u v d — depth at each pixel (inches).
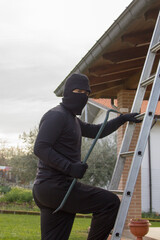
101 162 822.5
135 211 355.9
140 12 210.5
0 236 376.8
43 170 123.5
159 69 134.4
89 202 120.5
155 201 781.3
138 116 141.2
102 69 308.0
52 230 125.0
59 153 123.5
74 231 440.1
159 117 229.5
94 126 143.2
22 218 596.7
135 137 357.4
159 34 157.8
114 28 238.2
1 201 800.9
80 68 302.8
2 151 1476.4
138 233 236.1
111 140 865.5
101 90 361.4
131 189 123.7
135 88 355.9
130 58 283.3
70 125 125.0
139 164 126.2
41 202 124.1
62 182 120.8
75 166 116.6
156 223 616.7
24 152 918.4
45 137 119.1
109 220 120.7
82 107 127.9
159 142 796.6
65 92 127.9
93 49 271.6
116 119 143.9
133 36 251.6
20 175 929.5
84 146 829.8
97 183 819.4
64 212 124.8
